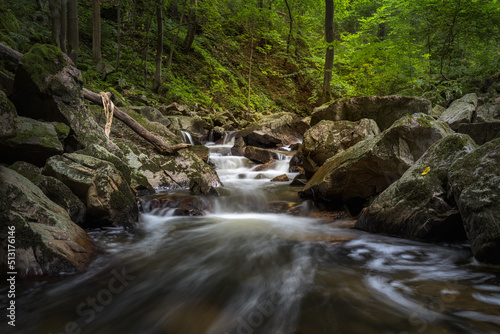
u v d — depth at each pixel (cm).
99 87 933
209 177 695
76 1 891
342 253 350
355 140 643
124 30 1400
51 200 372
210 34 1800
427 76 1123
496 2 906
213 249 366
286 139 1182
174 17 1708
